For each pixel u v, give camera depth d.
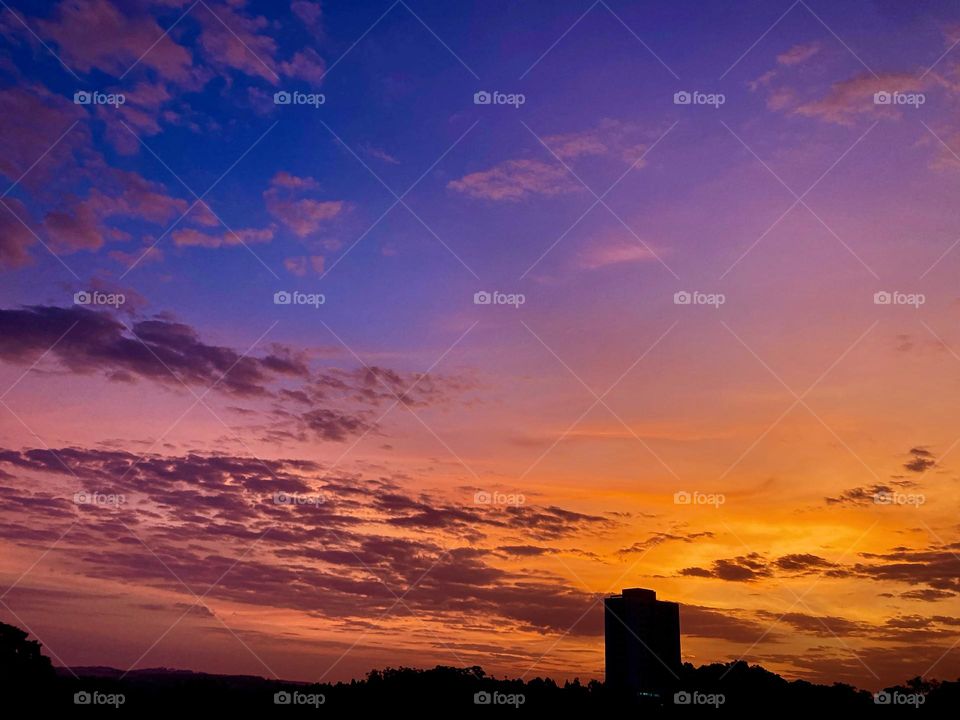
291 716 60.03
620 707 64.56
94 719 56.53
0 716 53.91
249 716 59.38
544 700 64.31
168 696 58.50
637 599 66.62
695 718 64.75
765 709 64.44
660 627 66.56
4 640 56.22
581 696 65.06
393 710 62.22
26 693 55.38
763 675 65.50
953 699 59.44
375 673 62.31
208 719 58.47
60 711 55.88
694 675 66.44
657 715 64.50
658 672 65.44
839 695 62.41
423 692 62.56
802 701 63.22
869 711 62.03
